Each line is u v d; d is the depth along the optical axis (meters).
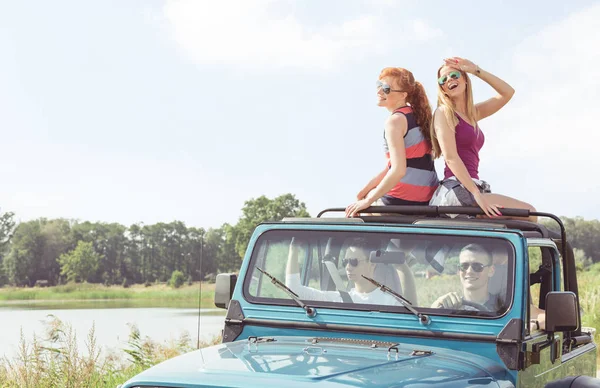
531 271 5.46
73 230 113.62
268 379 3.80
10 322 31.20
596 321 17.23
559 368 5.33
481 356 4.55
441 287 4.75
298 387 3.70
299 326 4.93
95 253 108.56
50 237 113.38
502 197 6.09
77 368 10.44
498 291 4.62
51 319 10.71
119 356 11.59
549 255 5.44
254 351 4.41
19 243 112.44
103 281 106.81
